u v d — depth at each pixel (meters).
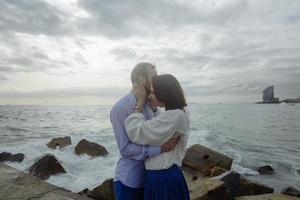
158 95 2.44
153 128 2.34
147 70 2.51
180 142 2.51
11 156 13.80
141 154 2.38
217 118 48.00
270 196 6.96
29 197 3.93
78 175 11.57
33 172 11.15
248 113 72.06
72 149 15.57
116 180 2.60
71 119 46.22
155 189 2.40
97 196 7.41
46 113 66.81
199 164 10.41
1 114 59.72
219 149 18.36
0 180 4.35
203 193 6.07
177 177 2.46
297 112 80.12
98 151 14.27
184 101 2.49
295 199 6.82
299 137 26.86
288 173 13.68
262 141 23.67
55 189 4.37
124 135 2.43
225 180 7.49
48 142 17.20
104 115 58.47
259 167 14.14
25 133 27.08
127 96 2.53
